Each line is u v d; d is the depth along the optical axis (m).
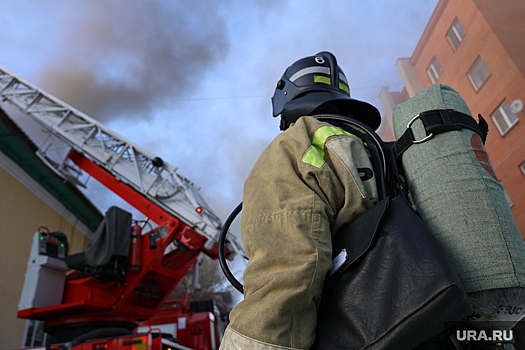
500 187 0.79
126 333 4.28
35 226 9.64
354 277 0.70
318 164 0.83
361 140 0.95
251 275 0.73
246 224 0.81
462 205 0.74
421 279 0.61
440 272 0.60
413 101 0.93
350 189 0.81
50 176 9.76
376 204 0.79
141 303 5.93
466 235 0.72
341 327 0.67
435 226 0.77
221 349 0.70
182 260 6.47
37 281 5.16
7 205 8.79
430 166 0.81
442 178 0.78
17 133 8.56
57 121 8.20
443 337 0.72
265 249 0.73
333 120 1.01
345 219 0.81
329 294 0.72
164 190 7.21
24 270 8.72
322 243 0.73
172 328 6.86
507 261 0.68
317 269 0.68
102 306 5.32
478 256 0.70
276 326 0.65
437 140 0.82
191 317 7.01
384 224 0.73
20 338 7.98
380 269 0.67
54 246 5.56
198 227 6.67
